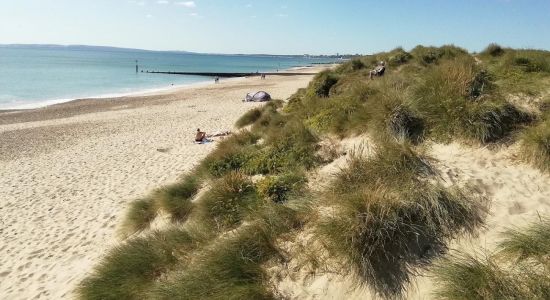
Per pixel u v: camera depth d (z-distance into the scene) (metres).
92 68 93.38
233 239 4.75
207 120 20.48
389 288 3.79
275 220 4.94
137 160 13.33
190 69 109.19
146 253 5.44
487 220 4.14
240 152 8.33
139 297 4.75
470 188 4.58
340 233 4.16
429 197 4.33
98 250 7.12
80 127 21.50
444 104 6.05
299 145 7.32
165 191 7.58
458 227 4.12
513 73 8.13
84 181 11.71
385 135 5.97
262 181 6.20
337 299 3.91
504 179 4.68
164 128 19.19
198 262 4.73
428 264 3.84
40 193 11.05
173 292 4.34
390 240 4.05
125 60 162.25
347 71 16.31
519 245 3.54
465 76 6.39
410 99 6.40
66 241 7.84
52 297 5.84
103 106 31.31
